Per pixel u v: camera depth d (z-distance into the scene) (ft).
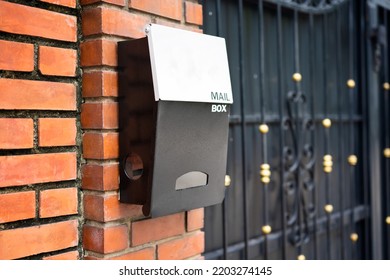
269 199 8.03
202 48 4.60
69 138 4.44
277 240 8.08
